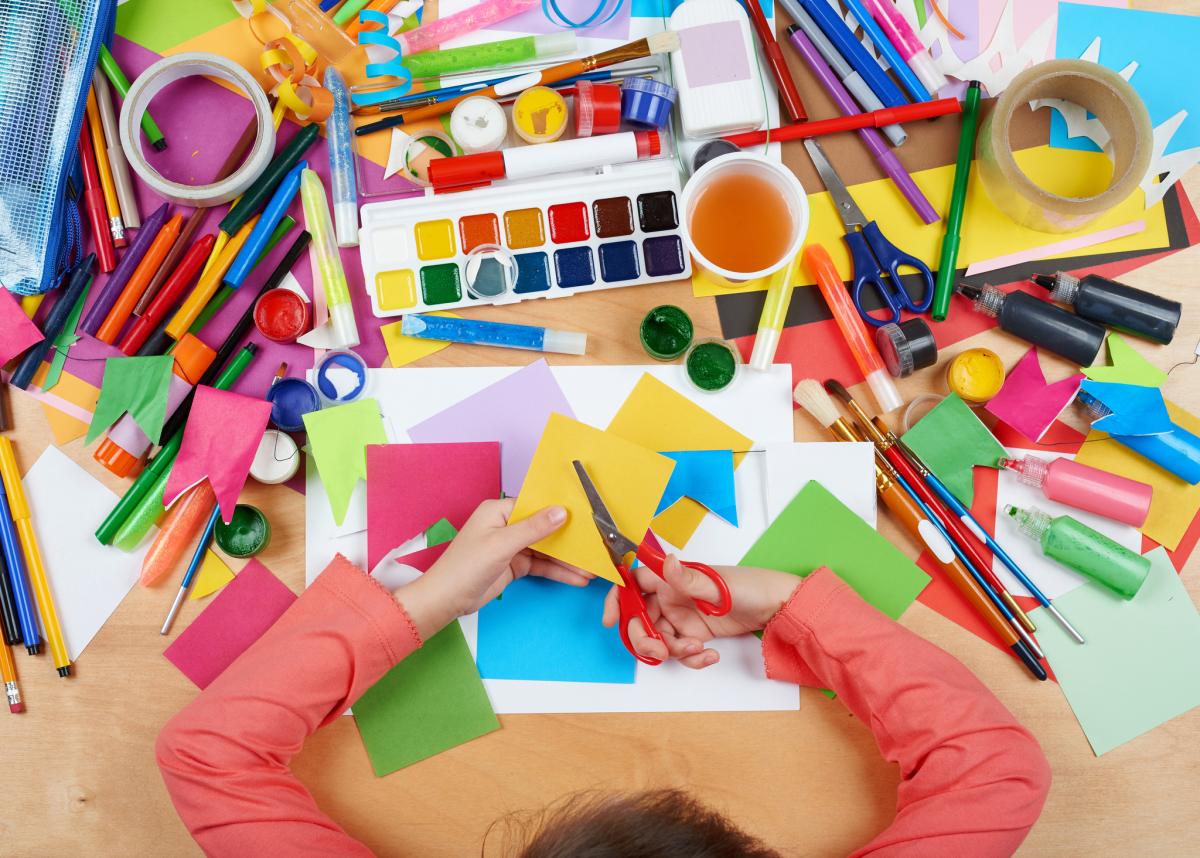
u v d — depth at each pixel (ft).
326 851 2.59
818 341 3.32
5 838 3.18
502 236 3.27
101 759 3.20
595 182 3.26
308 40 3.22
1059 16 3.34
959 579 3.18
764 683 3.19
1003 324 3.24
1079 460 3.30
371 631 2.79
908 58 3.31
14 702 3.19
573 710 3.20
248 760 2.63
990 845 2.56
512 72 3.36
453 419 3.28
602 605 3.23
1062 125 3.36
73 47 3.13
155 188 3.16
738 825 3.16
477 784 3.18
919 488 3.24
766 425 3.27
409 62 3.31
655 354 3.21
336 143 3.22
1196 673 3.21
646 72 3.31
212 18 3.36
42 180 3.15
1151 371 3.29
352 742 3.18
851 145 3.34
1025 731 2.73
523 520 2.82
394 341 3.30
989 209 3.35
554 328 3.30
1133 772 3.19
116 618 3.23
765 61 3.33
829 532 3.23
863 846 2.92
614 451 2.81
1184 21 3.33
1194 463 3.19
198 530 3.25
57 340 3.29
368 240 3.24
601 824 1.96
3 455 3.21
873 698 2.80
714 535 3.25
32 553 3.22
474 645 3.21
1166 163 3.34
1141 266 3.34
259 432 3.13
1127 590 3.15
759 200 3.11
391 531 3.21
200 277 3.27
